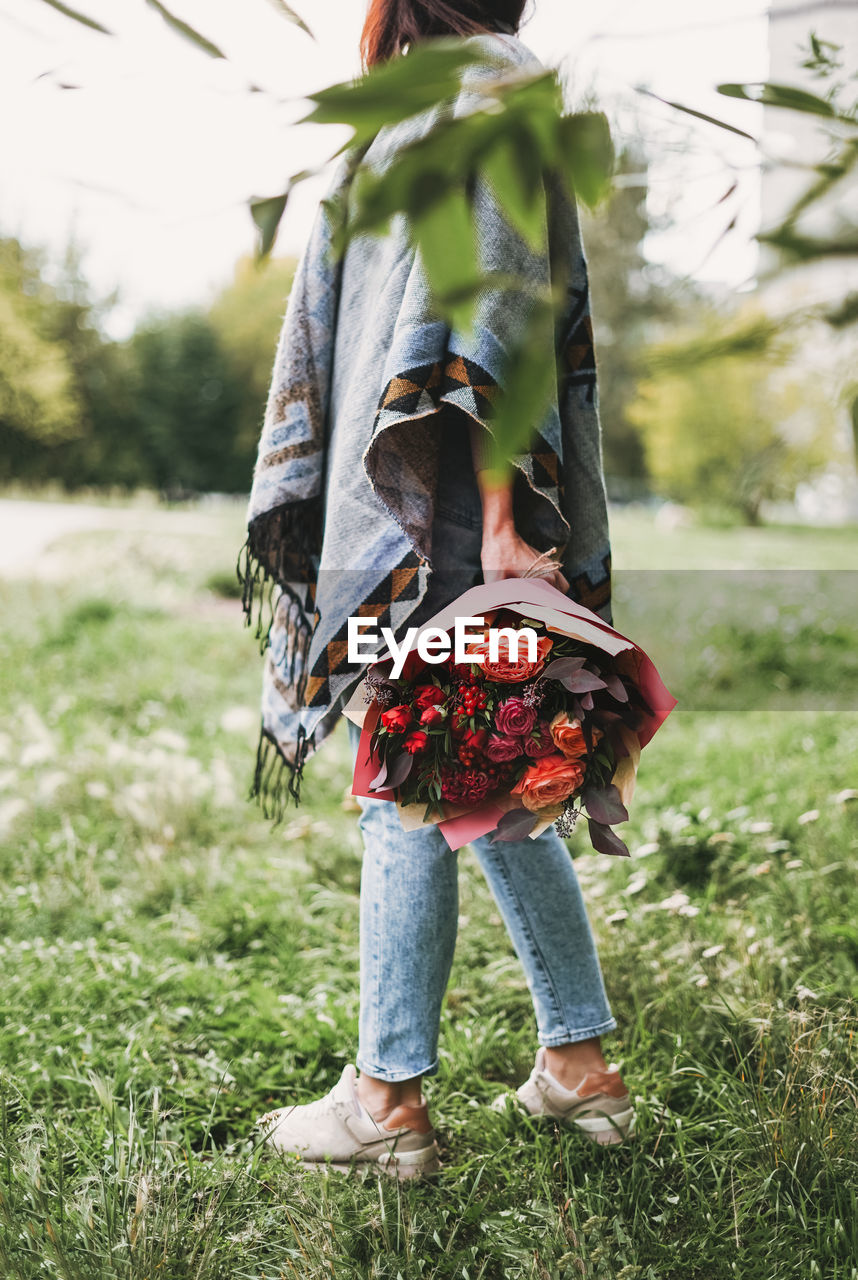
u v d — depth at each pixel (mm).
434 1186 1662
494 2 1533
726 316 523
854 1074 1752
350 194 436
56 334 35469
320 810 3719
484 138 409
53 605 8289
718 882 2803
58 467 34844
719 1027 1973
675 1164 1685
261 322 37531
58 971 2393
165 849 3201
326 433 1769
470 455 1615
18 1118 1775
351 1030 2127
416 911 1660
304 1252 1419
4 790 3633
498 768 1448
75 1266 1333
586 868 2730
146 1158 1585
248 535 1753
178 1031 2205
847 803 3238
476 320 1385
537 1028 2016
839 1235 1464
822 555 13562
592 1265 1382
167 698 5426
